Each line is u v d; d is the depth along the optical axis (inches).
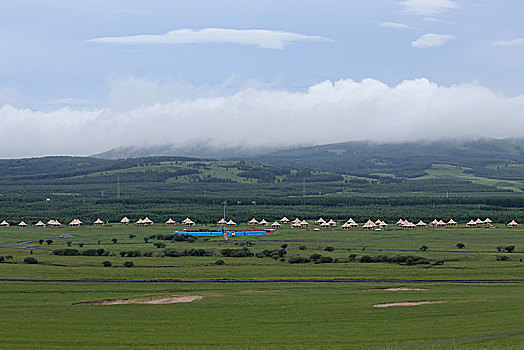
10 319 5915.4
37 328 5541.3
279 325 5733.3
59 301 6939.0
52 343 5012.3
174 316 6131.9
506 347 4803.2
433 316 6018.7
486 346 4837.6
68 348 4872.0
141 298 7101.4
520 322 5669.3
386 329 5531.5
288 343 5044.3
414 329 5511.8
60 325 5684.1
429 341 5054.1
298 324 5762.8
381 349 4766.2
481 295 7106.3
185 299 7032.5
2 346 4884.4
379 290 7588.6
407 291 7485.2
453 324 5669.3
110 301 6939.0
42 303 6801.2
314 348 4859.7
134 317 6077.8
